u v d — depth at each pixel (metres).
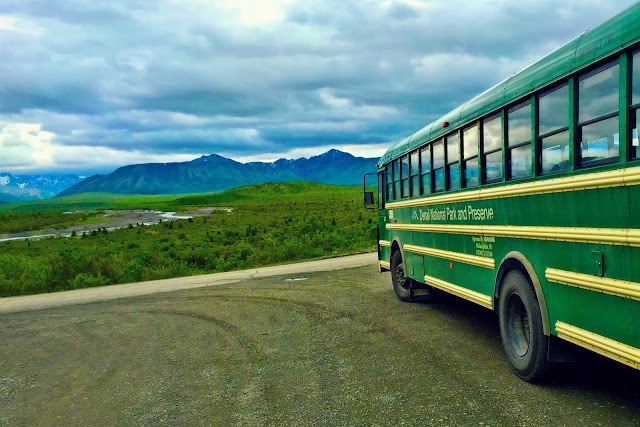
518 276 5.54
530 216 5.36
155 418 5.27
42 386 6.71
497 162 6.20
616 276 4.04
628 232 3.85
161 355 7.75
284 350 7.46
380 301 10.61
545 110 5.10
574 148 4.58
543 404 4.82
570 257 4.65
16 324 11.74
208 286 15.80
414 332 7.86
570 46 4.64
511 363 5.72
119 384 6.51
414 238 9.50
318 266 18.81
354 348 7.25
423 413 4.84
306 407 5.24
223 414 5.23
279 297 12.08
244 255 28.66
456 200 7.41
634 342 3.86
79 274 22.19
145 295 15.05
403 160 10.21
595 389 5.12
